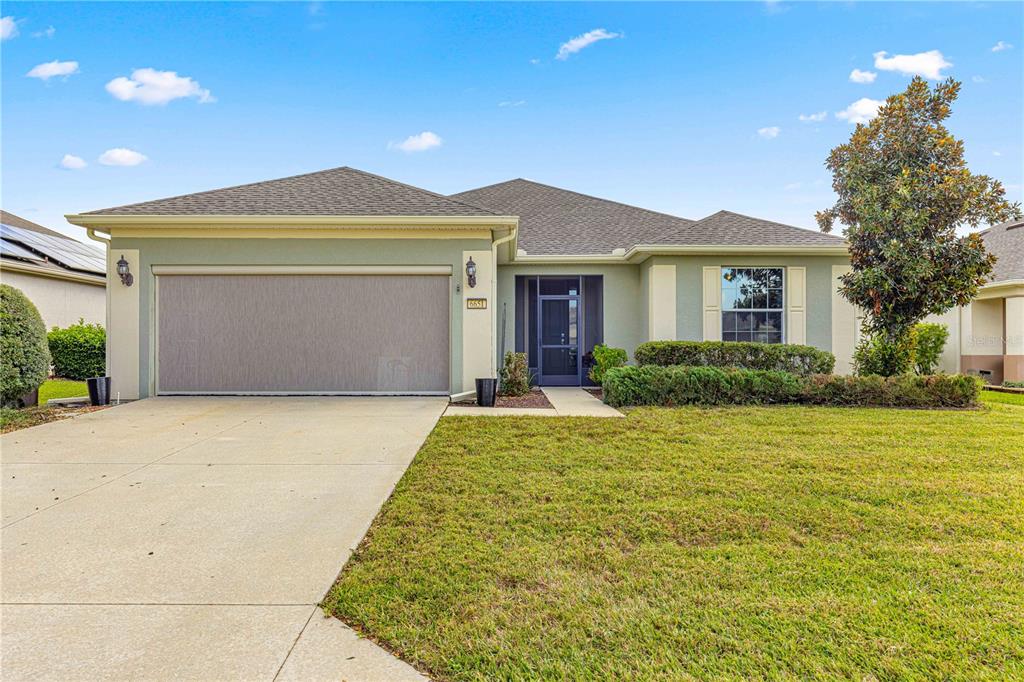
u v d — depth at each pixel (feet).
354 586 9.85
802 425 24.31
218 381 32.68
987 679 7.27
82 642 8.11
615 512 13.58
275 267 32.30
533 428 23.57
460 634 8.38
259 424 24.77
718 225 41.55
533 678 7.39
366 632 8.48
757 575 10.33
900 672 7.44
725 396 30.58
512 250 37.50
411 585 9.89
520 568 10.59
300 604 9.28
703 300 39.19
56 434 22.72
